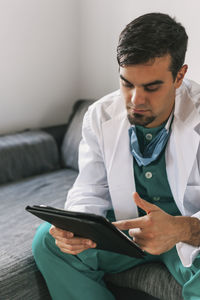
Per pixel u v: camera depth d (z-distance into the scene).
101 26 2.36
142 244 1.09
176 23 1.08
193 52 1.94
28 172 2.15
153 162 1.26
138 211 1.35
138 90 1.04
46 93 2.48
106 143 1.31
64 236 1.16
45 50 2.39
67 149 2.26
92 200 1.31
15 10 2.20
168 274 1.26
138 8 2.12
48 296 1.40
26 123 2.43
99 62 2.45
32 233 1.54
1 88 2.26
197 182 1.23
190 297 1.13
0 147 2.03
